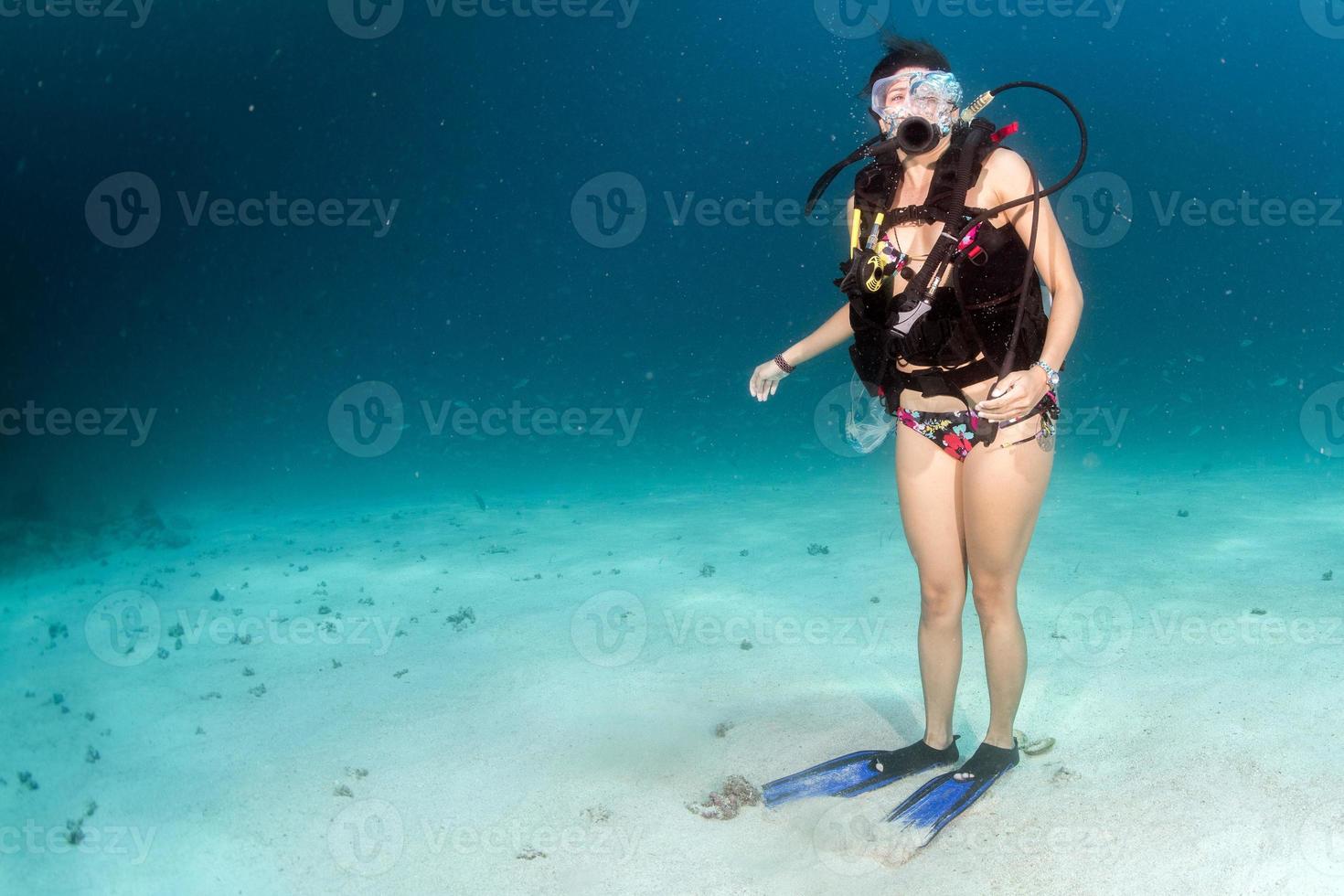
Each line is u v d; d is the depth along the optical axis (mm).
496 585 6223
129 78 28234
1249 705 3062
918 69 2311
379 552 8094
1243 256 82312
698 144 63844
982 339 2246
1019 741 2879
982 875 2143
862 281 2324
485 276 71625
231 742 3463
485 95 42312
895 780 2689
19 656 5230
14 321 41281
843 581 5621
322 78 32625
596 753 3092
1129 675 3486
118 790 3070
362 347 57844
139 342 47469
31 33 24469
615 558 6977
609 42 42062
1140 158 70312
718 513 9305
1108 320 78250
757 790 2725
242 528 10727
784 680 3779
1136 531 6699
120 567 8469
